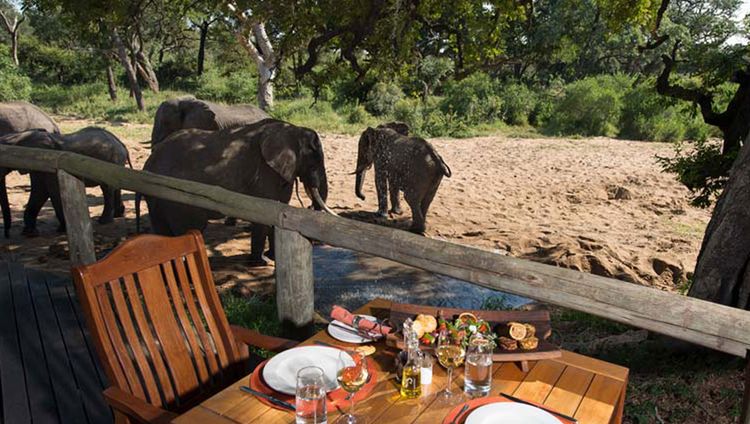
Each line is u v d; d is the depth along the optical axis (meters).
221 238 8.91
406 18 7.80
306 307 3.82
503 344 2.43
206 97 33.78
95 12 8.78
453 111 29.38
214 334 2.91
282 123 7.70
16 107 12.01
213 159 7.23
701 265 4.57
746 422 2.39
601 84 31.25
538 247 8.95
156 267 2.69
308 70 7.86
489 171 16.12
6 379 3.38
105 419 3.12
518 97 30.70
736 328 2.34
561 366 2.45
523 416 2.01
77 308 4.41
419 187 9.31
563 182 14.64
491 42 8.89
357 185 10.73
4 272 4.97
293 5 7.34
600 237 9.57
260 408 2.12
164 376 2.67
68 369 3.57
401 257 3.18
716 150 6.34
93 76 39.91
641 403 3.83
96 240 8.09
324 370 2.33
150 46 36.34
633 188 14.11
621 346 4.92
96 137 8.62
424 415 2.09
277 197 7.63
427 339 2.46
